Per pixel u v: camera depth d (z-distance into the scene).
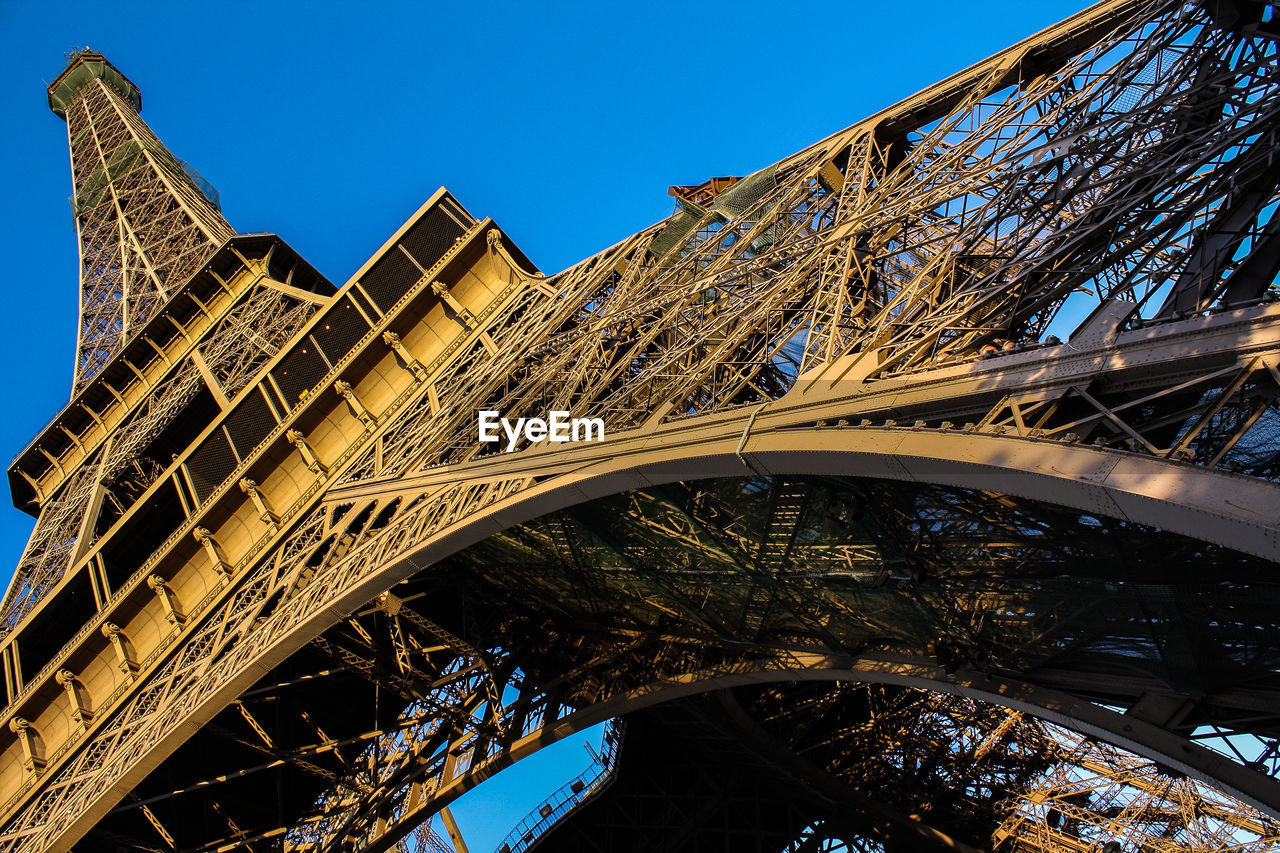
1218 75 17.67
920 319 19.88
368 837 42.34
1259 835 46.91
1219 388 13.89
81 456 81.50
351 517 39.78
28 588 61.84
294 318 69.75
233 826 44.75
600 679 42.00
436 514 32.44
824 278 24.27
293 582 39.12
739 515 27.48
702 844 60.41
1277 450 14.47
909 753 52.34
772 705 48.56
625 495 29.70
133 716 41.97
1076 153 19.56
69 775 41.66
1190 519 11.73
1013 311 18.03
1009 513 20.56
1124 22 24.05
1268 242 14.78
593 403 30.59
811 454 18.12
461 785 40.44
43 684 46.09
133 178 120.19
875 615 27.92
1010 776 52.62
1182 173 16.61
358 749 48.22
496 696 43.06
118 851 41.88
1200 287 14.52
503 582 43.38
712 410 22.92
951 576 23.98
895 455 16.25
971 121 25.80
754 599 31.47
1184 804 49.19
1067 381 14.78
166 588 46.38
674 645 38.25
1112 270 18.02
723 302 29.33
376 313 49.84
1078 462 13.24
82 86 146.25
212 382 67.50
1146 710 22.39
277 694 43.78
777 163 32.66
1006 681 25.50
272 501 46.50
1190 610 19.47
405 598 41.62
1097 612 21.64
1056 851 50.22
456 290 48.97
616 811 63.78
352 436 47.03
